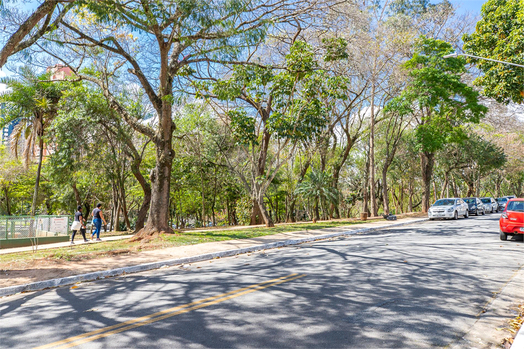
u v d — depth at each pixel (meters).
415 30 30.19
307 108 20.36
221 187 35.91
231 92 17.12
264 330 4.74
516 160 51.00
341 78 19.39
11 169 35.50
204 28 12.84
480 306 5.72
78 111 21.83
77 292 7.48
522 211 13.38
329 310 5.55
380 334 4.56
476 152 42.50
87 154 23.33
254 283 7.50
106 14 12.27
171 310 5.70
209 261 11.20
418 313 5.38
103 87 17.23
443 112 31.11
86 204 40.16
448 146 43.34
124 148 22.86
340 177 49.72
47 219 17.11
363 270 8.56
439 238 14.87
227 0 12.34
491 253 10.80
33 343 4.48
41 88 23.45
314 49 21.66
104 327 4.99
